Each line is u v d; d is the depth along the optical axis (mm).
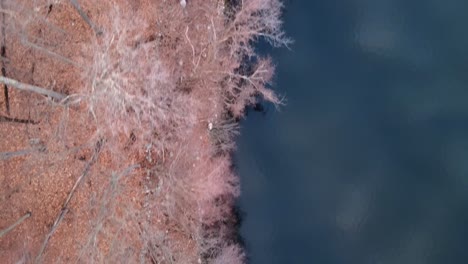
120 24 17984
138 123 18750
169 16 19188
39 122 17406
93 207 18391
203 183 19438
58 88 17500
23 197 17266
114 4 18047
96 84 17906
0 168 16891
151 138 19109
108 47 17891
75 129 18000
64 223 17906
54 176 17797
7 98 16766
